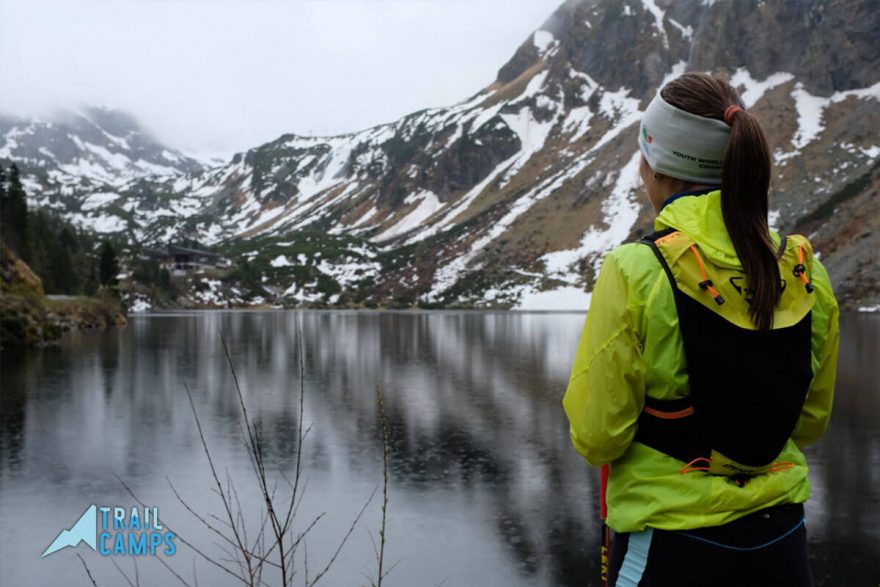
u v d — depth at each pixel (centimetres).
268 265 16738
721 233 214
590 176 16162
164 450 1684
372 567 977
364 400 2420
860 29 14888
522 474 1458
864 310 7862
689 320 206
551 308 11769
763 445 204
